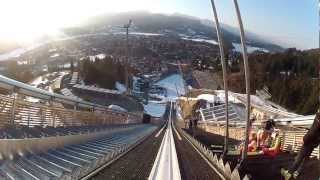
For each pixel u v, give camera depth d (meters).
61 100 39.22
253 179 12.37
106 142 32.09
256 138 20.31
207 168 17.83
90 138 31.22
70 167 15.47
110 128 51.47
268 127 20.06
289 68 160.25
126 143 33.00
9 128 23.39
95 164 16.20
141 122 132.75
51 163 15.76
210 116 105.56
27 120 26.69
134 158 20.47
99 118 57.03
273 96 135.12
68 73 192.38
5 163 13.18
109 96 131.38
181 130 84.50
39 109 29.17
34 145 17.30
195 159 22.25
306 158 5.25
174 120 179.62
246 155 14.77
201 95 165.75
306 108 110.00
